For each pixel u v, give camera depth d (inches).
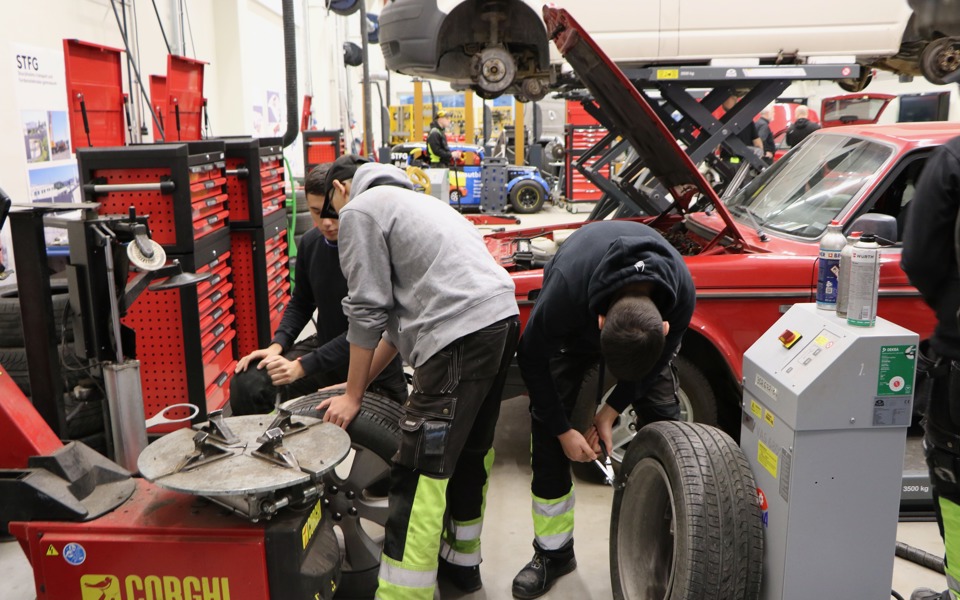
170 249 130.6
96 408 126.2
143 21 270.1
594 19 212.7
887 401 79.7
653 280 85.7
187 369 135.9
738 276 135.0
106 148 128.3
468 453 104.3
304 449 84.7
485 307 90.9
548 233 191.5
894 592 98.3
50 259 154.3
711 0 210.2
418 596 93.2
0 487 83.8
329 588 85.4
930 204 81.4
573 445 102.7
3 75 182.5
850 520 82.7
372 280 91.9
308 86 478.0
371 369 109.3
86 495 87.8
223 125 365.1
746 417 92.9
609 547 114.2
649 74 210.4
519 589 109.9
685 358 138.7
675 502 86.7
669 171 157.5
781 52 212.4
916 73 252.1
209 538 80.9
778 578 84.7
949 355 82.6
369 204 92.4
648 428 96.5
